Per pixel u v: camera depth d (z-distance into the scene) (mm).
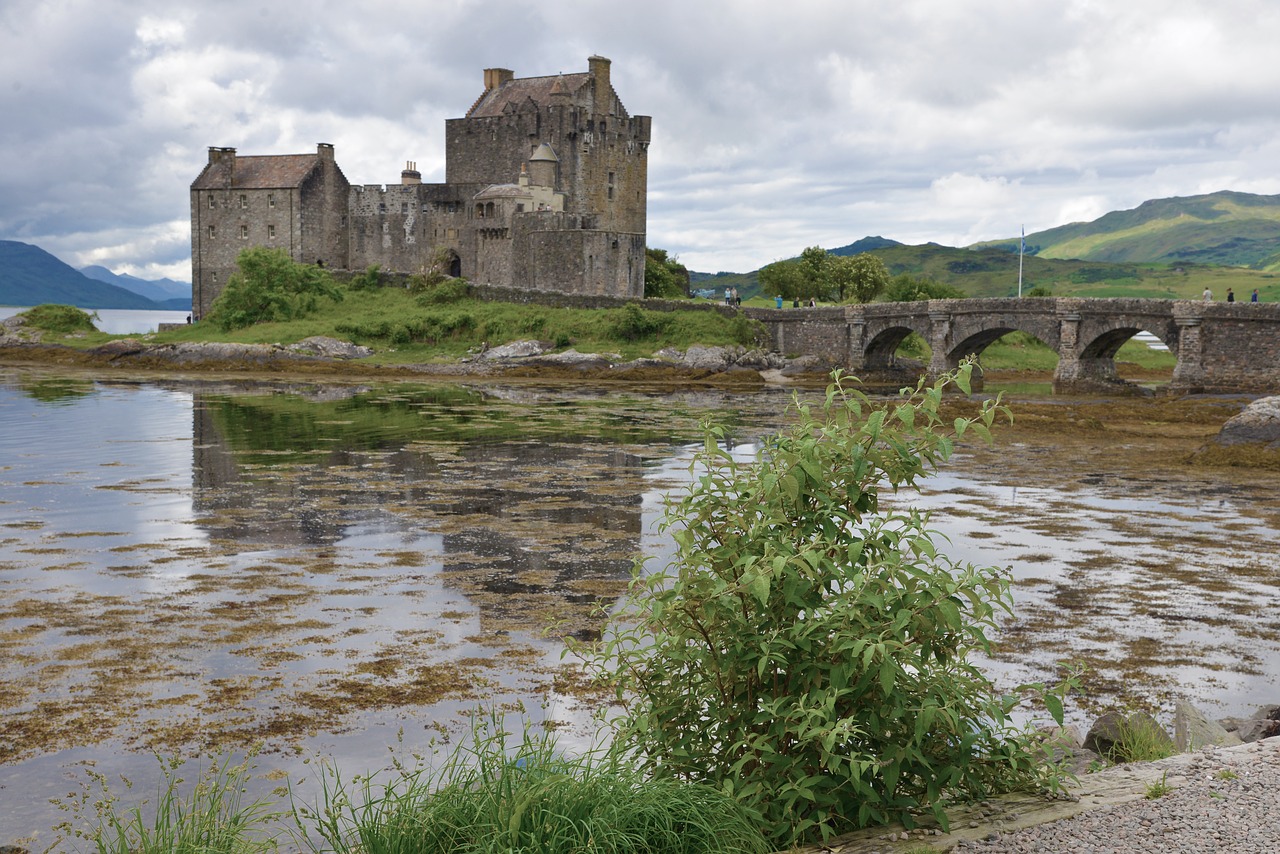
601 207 114625
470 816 6359
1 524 26016
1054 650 16500
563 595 19656
